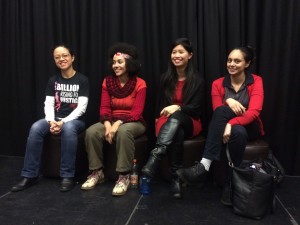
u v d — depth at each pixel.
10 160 2.95
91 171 2.37
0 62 2.97
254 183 1.83
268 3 2.44
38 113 2.92
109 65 2.48
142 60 2.70
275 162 2.29
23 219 1.84
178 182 2.17
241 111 2.09
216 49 2.55
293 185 2.40
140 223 1.80
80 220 1.83
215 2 2.50
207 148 2.06
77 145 2.42
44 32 2.81
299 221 1.84
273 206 1.90
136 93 2.42
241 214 1.87
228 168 2.07
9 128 3.07
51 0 2.76
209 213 1.93
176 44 2.32
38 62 2.86
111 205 2.03
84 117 2.71
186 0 2.54
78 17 2.79
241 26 2.54
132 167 2.32
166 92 2.43
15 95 2.99
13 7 2.85
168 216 1.89
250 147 2.18
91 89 2.84
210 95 2.61
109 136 2.23
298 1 2.42
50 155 2.43
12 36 2.90
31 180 2.32
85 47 2.79
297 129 2.56
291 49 2.47
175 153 2.16
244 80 2.28
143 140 2.38
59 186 2.33
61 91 2.52
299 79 2.50
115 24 2.67
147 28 2.70
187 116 2.23
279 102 2.54
